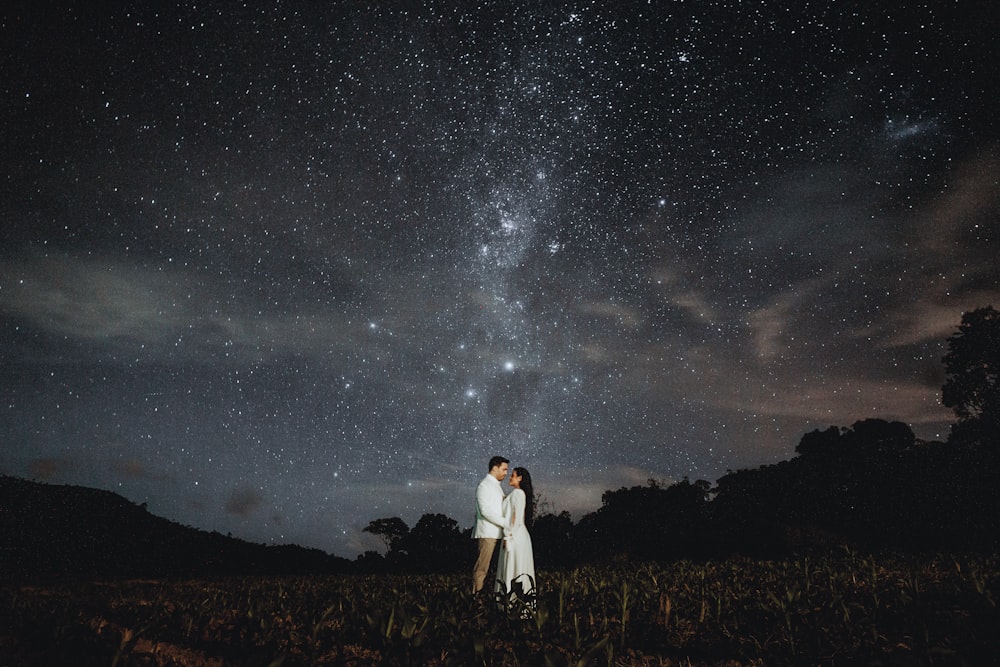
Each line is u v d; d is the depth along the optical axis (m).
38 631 4.96
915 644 4.69
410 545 26.55
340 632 5.29
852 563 10.16
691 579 8.86
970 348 21.50
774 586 7.52
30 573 18.06
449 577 12.50
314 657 4.68
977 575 7.12
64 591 11.85
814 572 8.55
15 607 6.80
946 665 4.27
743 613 5.76
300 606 6.96
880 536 18.23
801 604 5.81
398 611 4.91
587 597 6.54
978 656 4.46
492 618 5.27
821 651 4.59
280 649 4.90
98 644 4.60
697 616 5.87
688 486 24.20
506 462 7.35
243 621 5.69
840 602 5.62
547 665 4.19
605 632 5.32
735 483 23.94
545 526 23.67
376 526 27.12
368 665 4.52
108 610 6.62
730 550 19.39
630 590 6.68
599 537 23.27
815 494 21.61
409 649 4.42
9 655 4.39
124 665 4.23
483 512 7.00
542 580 8.30
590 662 4.36
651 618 5.77
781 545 18.45
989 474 19.12
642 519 23.12
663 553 20.88
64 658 4.36
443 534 26.80
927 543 17.08
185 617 5.90
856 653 4.61
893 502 19.61
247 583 13.57
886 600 6.02
